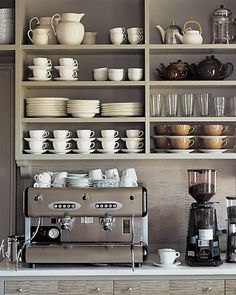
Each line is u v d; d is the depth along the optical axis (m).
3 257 4.89
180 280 4.34
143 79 4.80
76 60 4.98
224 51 4.88
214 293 4.34
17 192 5.02
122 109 4.71
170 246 4.97
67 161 4.95
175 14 5.00
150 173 4.99
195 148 4.87
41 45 4.70
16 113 4.68
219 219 4.98
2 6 5.00
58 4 5.01
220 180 4.99
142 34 4.79
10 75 5.04
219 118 4.71
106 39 5.00
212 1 5.01
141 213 4.43
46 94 4.98
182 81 4.72
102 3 5.01
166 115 4.78
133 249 4.38
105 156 4.69
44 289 4.32
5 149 5.04
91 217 4.46
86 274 4.31
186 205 4.98
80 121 4.68
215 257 4.46
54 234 4.47
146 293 4.34
